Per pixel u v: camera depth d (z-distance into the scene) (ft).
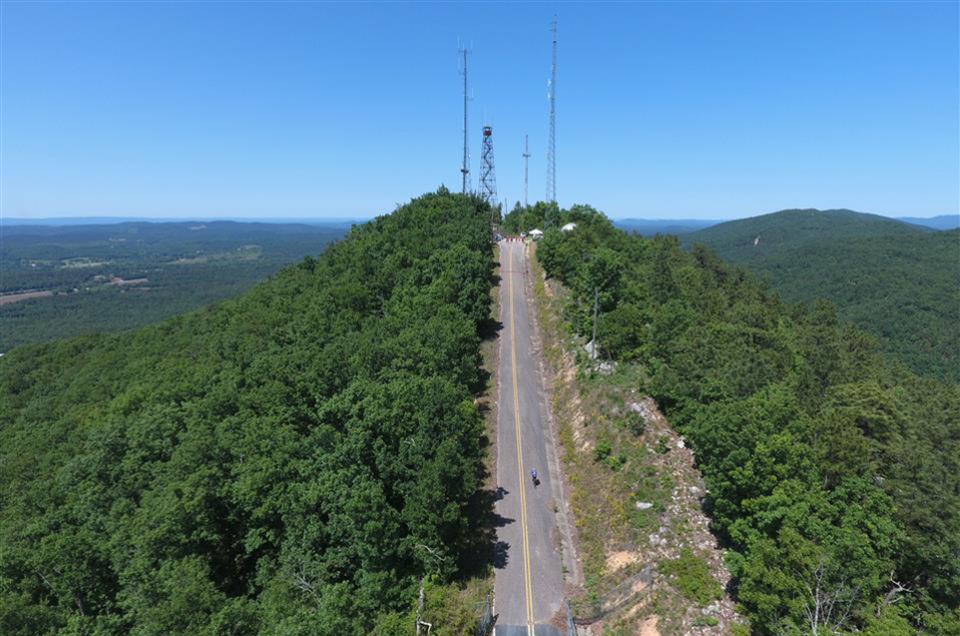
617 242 406.00
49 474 219.00
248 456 182.50
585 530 181.68
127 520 170.19
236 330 298.35
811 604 121.49
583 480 201.16
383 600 147.54
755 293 409.69
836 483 153.48
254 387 229.45
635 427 204.95
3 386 375.04
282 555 160.35
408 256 347.56
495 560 171.53
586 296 277.85
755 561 130.41
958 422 168.25
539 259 373.61
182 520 163.12
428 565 154.20
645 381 223.71
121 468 200.03
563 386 255.91
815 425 162.81
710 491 157.79
